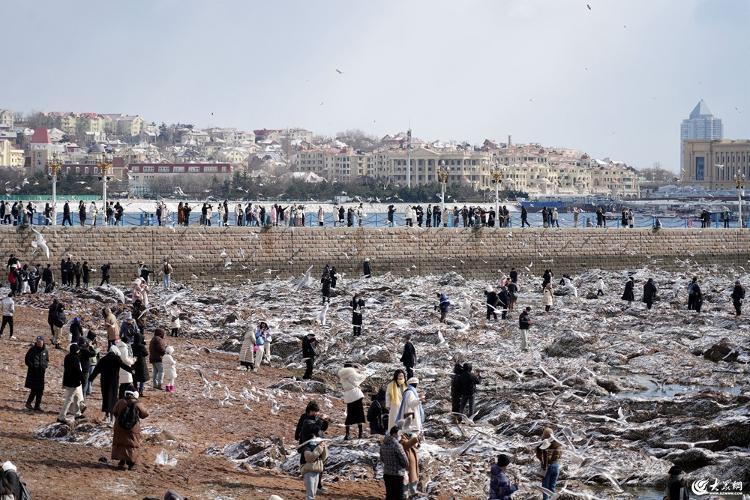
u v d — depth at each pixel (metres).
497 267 130.62
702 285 120.56
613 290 116.44
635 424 49.94
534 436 48.09
